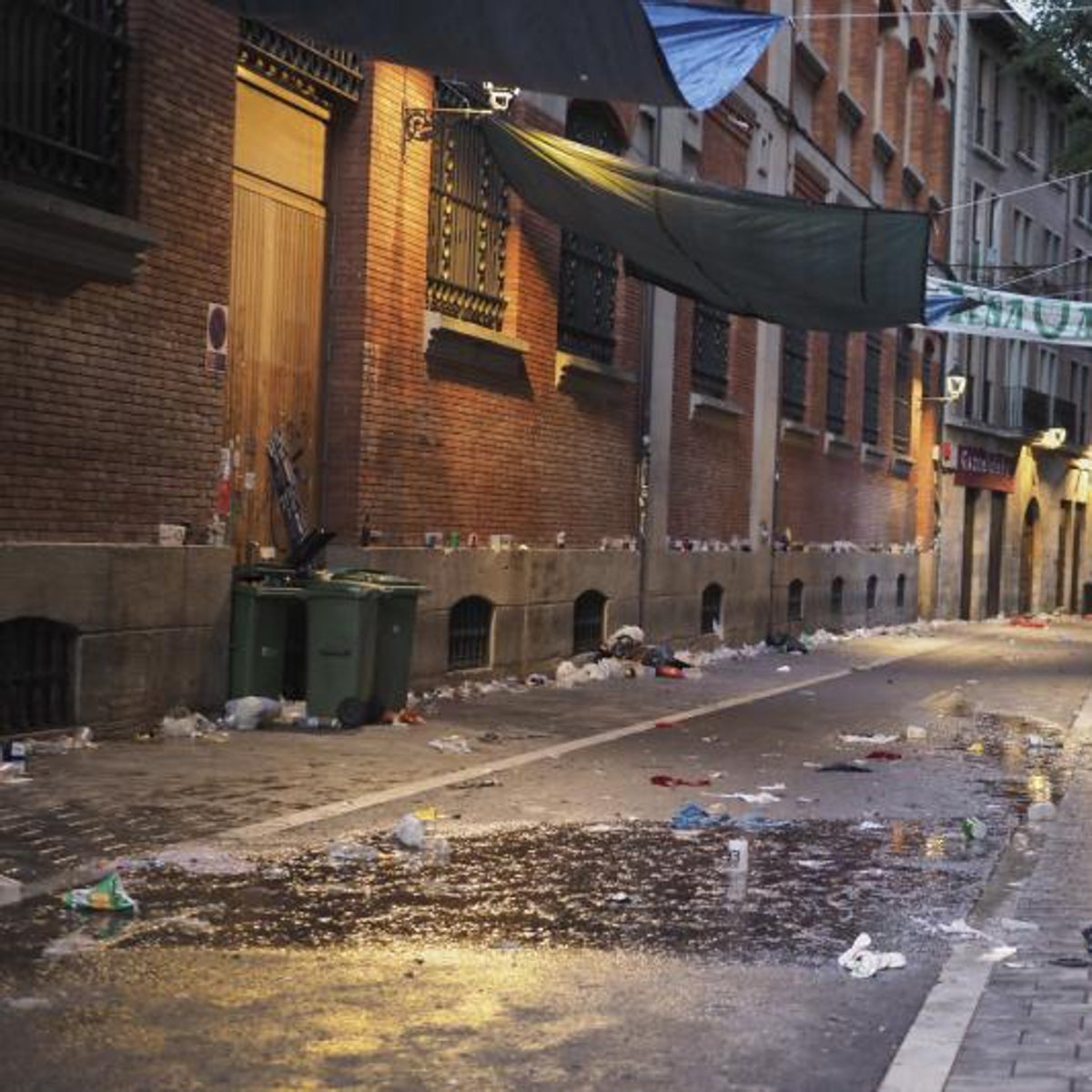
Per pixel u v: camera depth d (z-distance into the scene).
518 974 6.05
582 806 9.80
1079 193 49.03
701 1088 4.88
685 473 23.09
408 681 13.52
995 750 13.58
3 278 10.43
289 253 14.27
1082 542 52.09
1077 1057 5.09
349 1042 5.19
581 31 9.70
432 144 16.00
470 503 16.91
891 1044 5.34
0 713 10.67
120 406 11.61
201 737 11.78
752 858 8.40
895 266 14.06
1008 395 43.66
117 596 11.48
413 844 8.25
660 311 21.81
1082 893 7.68
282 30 10.59
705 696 17.31
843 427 31.83
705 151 23.03
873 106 32.53
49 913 6.60
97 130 11.40
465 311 16.89
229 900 6.96
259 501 13.92
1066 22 24.36
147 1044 5.09
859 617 33.22
